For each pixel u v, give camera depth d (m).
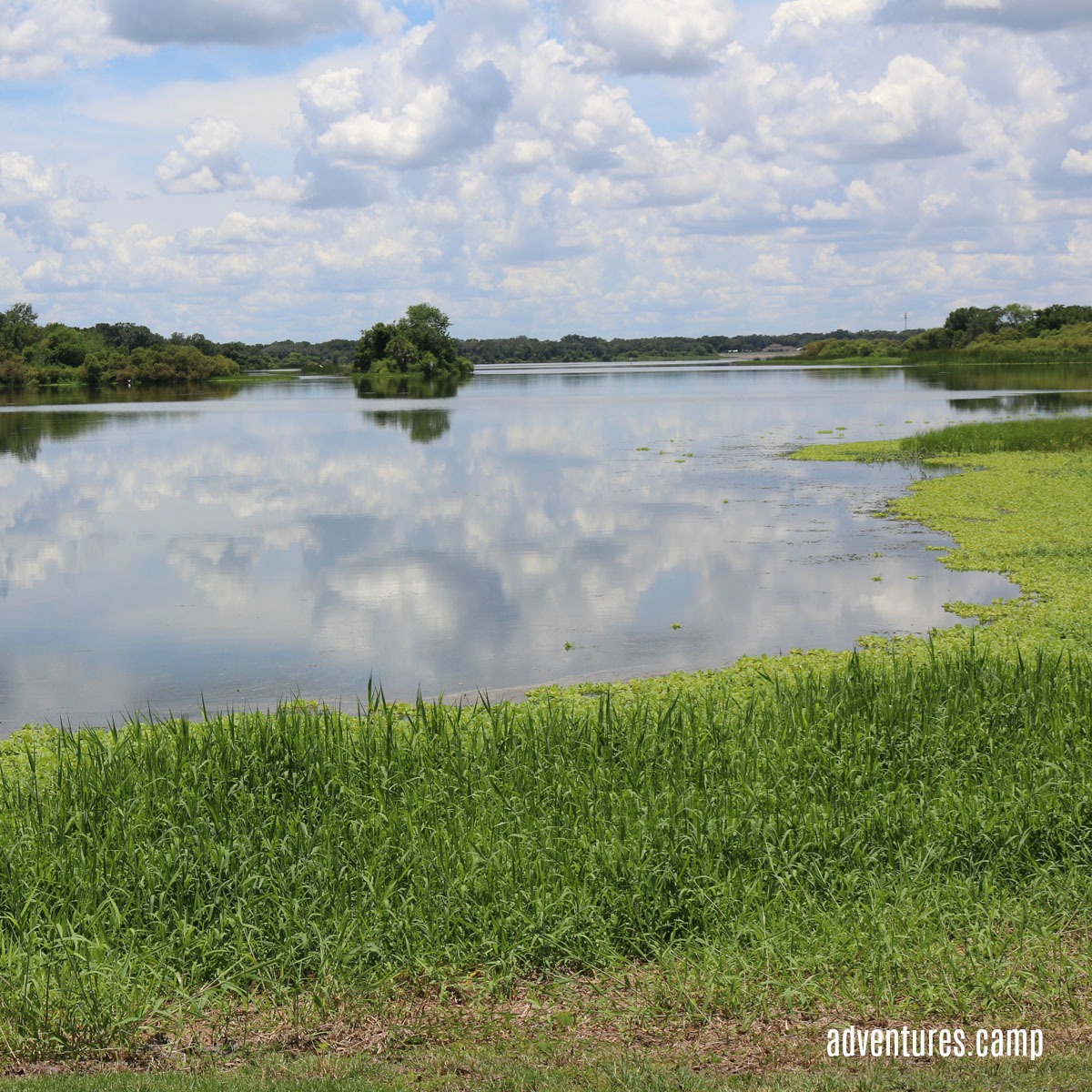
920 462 35.72
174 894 7.23
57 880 7.30
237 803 8.38
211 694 13.75
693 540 23.39
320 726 9.95
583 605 17.86
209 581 20.23
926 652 14.23
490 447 46.03
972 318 176.12
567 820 8.02
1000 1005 6.23
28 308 173.25
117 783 8.73
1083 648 13.83
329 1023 6.24
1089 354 132.25
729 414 63.50
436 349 156.88
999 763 9.01
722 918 7.03
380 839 7.78
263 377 163.50
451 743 9.63
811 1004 6.31
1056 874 7.59
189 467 39.44
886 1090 5.34
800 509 27.08
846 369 149.88
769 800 8.34
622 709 11.51
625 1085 5.46
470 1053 5.86
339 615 17.47
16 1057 5.95
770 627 16.25
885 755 9.34
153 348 146.50
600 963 6.75
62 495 32.09
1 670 14.88
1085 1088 5.32
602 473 35.78
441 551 22.73
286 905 7.03
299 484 34.25
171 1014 6.27
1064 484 28.61
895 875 7.48
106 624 17.16
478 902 7.13
